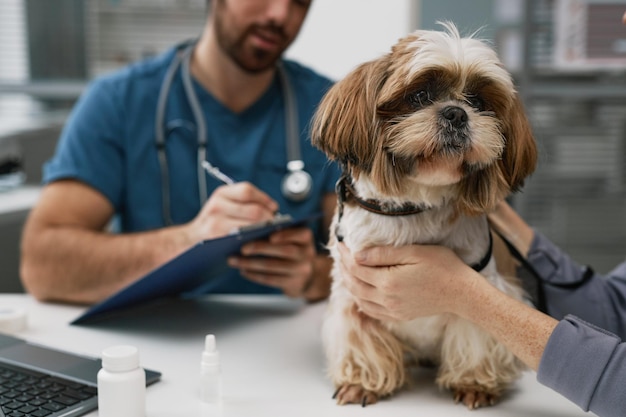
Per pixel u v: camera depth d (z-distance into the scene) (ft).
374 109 3.33
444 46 3.33
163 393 3.53
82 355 3.92
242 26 5.71
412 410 3.41
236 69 6.04
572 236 11.25
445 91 3.37
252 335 4.47
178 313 4.95
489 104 3.46
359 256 3.49
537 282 4.14
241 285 6.12
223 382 3.70
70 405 3.24
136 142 5.98
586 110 10.92
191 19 11.87
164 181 5.96
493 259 3.65
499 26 10.43
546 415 3.37
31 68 12.10
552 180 11.11
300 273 5.00
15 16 11.94
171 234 5.22
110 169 5.91
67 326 4.64
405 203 3.43
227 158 6.07
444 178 3.28
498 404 3.49
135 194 5.98
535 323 3.20
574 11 10.51
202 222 5.05
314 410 3.38
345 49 10.30
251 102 6.29
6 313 4.57
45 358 3.84
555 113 10.90
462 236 3.52
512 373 3.58
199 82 6.19
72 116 6.20
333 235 3.87
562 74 10.71
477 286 3.32
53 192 5.75
